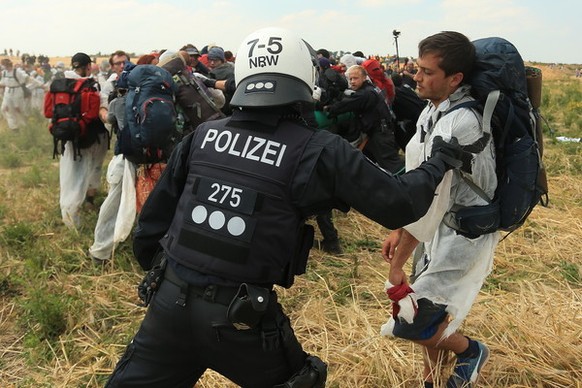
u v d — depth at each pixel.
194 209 2.02
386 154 5.80
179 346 2.09
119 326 3.99
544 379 3.20
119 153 4.68
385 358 3.31
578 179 7.84
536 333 3.50
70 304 4.12
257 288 1.92
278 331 2.02
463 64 2.45
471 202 2.60
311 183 1.93
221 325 1.95
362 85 5.76
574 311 3.86
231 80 5.73
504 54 2.45
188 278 1.99
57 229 5.94
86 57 5.86
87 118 5.58
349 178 1.92
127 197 4.75
